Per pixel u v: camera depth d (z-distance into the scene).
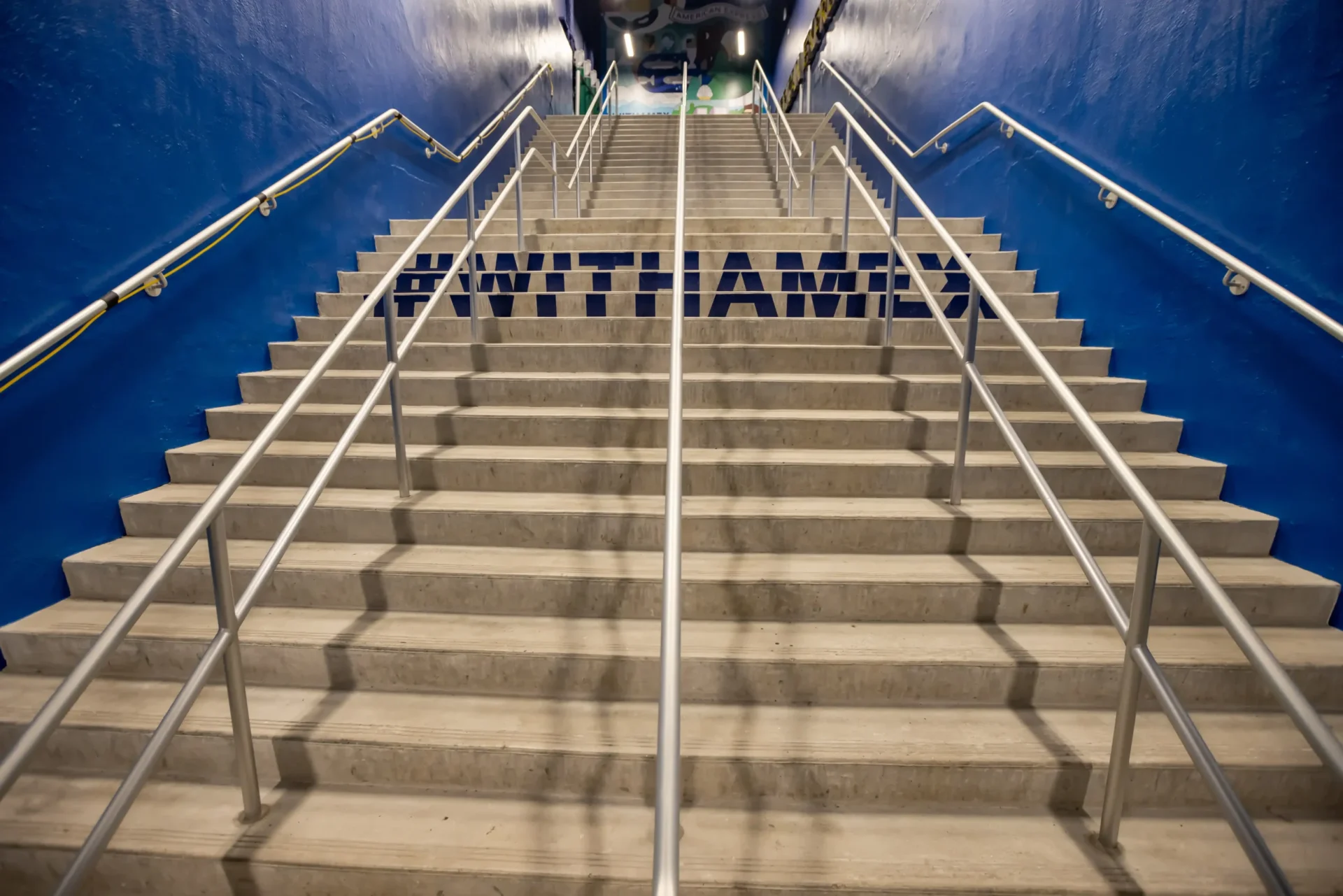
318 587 1.93
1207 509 2.16
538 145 6.93
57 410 1.99
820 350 2.75
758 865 1.33
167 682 1.77
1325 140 1.93
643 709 1.66
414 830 1.42
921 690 1.68
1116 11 2.85
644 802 1.50
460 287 3.34
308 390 1.56
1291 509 2.02
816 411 2.58
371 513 2.11
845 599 1.86
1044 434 2.41
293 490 2.28
